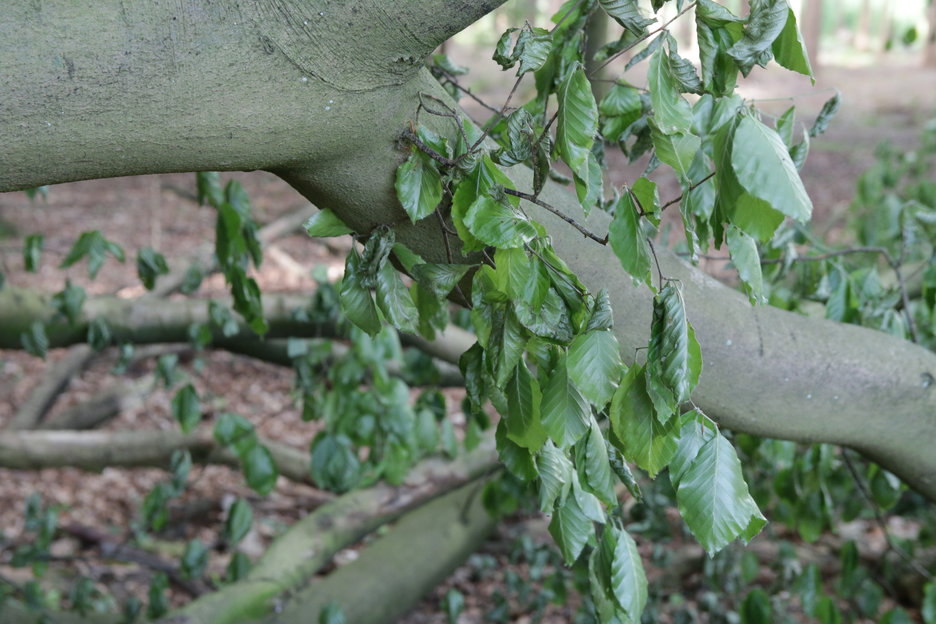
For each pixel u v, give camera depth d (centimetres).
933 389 170
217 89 109
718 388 159
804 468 268
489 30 2350
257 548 487
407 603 367
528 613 439
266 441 482
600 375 116
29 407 575
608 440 132
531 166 144
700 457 119
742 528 118
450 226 138
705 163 149
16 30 97
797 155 156
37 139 102
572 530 138
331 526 361
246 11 107
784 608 389
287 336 360
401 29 113
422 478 383
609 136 152
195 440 460
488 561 425
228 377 693
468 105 1062
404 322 128
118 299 359
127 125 106
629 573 134
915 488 184
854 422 169
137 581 461
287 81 112
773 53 121
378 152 127
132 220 1012
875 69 2430
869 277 239
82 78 101
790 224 238
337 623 304
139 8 102
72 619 353
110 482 560
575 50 158
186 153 112
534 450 132
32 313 341
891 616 265
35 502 388
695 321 154
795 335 162
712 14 116
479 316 125
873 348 167
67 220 1004
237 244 232
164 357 348
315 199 137
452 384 435
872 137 1486
